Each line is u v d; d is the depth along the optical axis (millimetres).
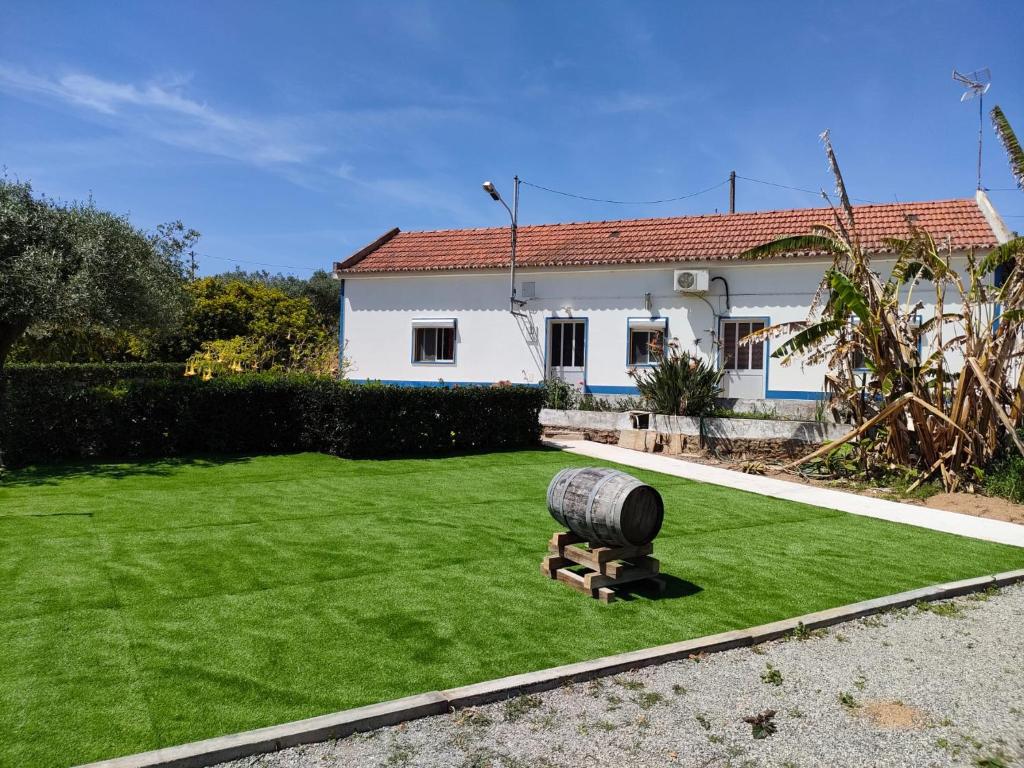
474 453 13242
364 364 20594
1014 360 11961
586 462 12648
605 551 5766
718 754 3611
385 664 4379
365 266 20688
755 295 17141
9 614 4910
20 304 10656
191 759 3295
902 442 11570
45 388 10969
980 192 12789
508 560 6645
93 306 11930
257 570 6051
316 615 5113
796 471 12367
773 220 19047
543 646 4750
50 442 11000
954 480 10766
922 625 5543
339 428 12156
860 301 10727
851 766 3537
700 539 7832
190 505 8297
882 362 11320
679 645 4816
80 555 6273
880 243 16188
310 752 3484
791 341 11953
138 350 24312
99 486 9219
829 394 15445
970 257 11359
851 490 11141
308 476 10375
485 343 19500
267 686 4023
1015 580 6762
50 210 12016
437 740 3646
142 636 4633
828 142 11469
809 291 16719
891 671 4660
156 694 3881
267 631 4793
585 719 3912
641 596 5852
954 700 4270
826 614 5523
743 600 5852
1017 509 9828
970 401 11055
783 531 8320
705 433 14070
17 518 7445
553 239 20500
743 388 17297
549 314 18891
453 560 6574
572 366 18781
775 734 3820
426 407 12938
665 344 17766
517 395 14188
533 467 11852
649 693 4242
